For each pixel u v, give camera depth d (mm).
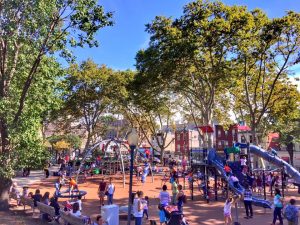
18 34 18484
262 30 30859
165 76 32125
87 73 45406
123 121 63375
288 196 26031
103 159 45219
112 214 14953
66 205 18000
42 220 17344
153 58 31000
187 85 36531
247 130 48562
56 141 62531
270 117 48938
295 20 30672
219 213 19750
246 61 33500
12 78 21250
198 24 28047
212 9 29000
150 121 58281
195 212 20078
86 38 19484
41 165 21734
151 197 25594
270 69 36719
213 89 33438
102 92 47125
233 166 25500
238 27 28688
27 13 17750
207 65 32844
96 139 59969
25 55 20266
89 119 50594
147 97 38031
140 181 35938
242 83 37438
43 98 22766
